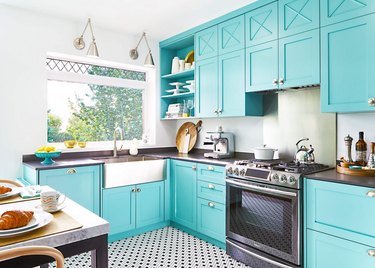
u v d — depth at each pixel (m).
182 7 2.82
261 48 2.60
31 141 2.93
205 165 2.86
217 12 2.92
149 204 3.18
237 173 2.46
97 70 3.58
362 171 1.93
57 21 3.08
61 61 3.30
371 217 1.66
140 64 3.74
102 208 2.84
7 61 2.79
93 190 2.79
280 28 2.44
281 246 2.13
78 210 1.24
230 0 2.64
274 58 2.49
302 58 2.29
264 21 2.58
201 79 3.26
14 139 2.84
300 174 2.02
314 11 2.21
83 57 3.27
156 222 3.24
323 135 2.46
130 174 3.02
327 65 2.12
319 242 1.92
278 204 2.15
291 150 2.70
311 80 2.22
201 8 2.83
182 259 2.51
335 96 2.08
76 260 2.51
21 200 1.43
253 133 3.08
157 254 2.61
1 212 1.22
